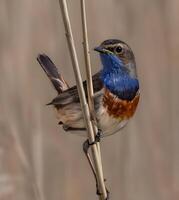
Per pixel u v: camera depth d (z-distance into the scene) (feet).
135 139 44.80
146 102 46.73
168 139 45.42
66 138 44.62
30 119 40.63
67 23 28.04
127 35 48.44
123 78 33.30
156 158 44.73
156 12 48.47
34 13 48.62
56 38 48.21
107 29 48.67
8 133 36.35
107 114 32.73
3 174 35.65
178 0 48.60
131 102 33.47
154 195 44.01
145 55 47.98
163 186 44.24
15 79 46.01
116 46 33.40
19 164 36.01
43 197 36.01
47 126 44.65
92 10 48.88
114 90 32.94
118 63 33.30
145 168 44.50
